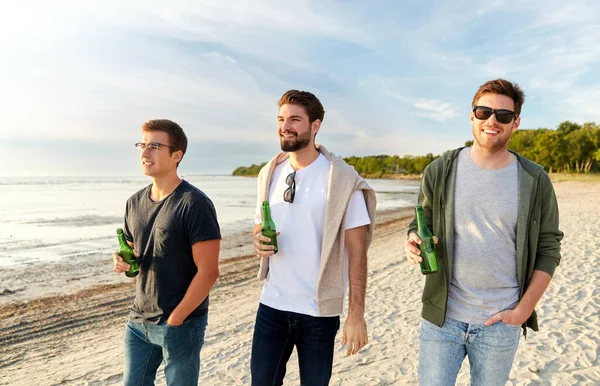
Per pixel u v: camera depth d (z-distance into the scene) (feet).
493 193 7.02
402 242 46.93
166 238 7.84
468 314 7.09
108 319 21.86
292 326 7.57
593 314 16.48
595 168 252.62
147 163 8.14
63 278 30.01
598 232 38.06
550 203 6.96
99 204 100.42
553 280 22.22
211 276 7.80
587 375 11.28
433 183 7.66
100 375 15.01
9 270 32.24
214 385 13.15
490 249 6.97
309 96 7.69
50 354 17.42
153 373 8.39
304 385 7.50
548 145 257.34
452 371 7.29
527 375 11.56
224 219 67.87
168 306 7.84
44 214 74.79
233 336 18.11
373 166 592.19
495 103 6.82
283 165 8.36
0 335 19.67
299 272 7.61
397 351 14.74
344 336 7.32
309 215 7.62
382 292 24.12
